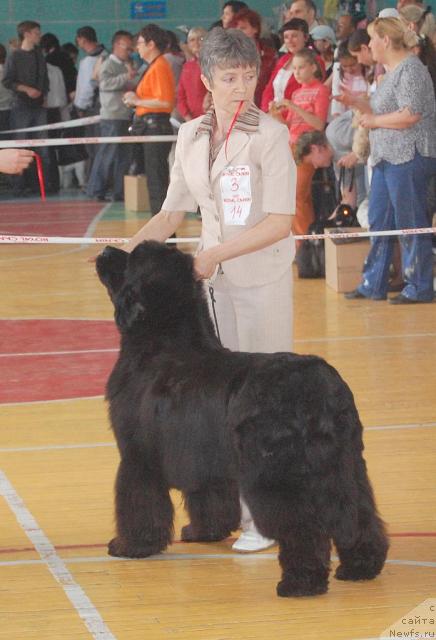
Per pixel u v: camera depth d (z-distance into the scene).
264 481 4.30
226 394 4.45
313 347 9.52
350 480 4.37
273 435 4.27
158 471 4.80
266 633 4.20
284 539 4.39
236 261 5.13
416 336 9.84
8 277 13.29
